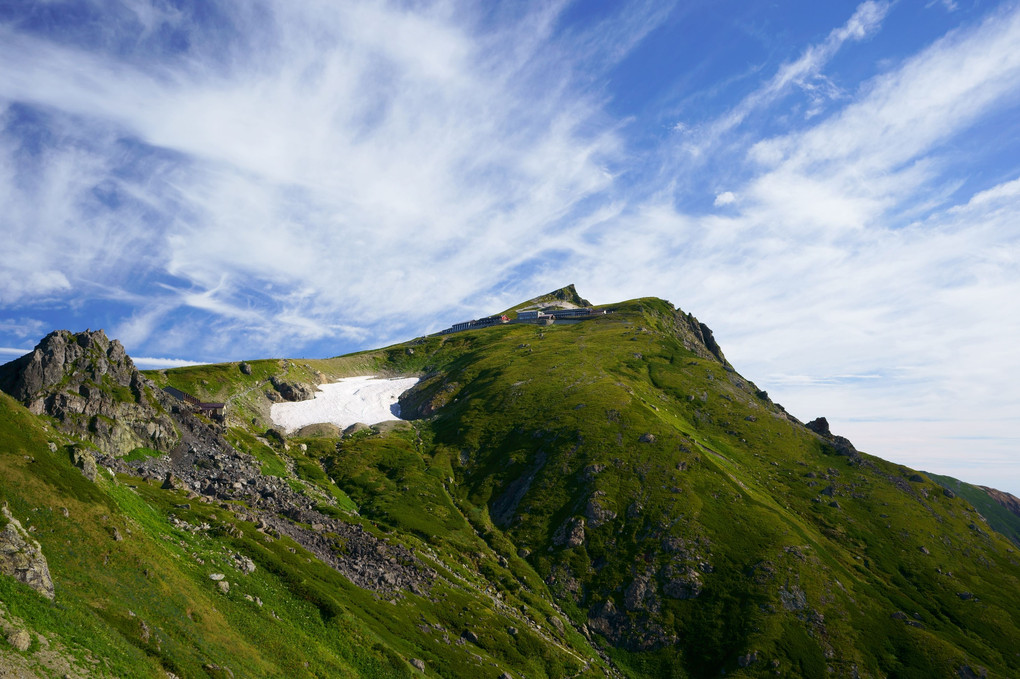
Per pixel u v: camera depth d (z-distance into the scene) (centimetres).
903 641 13650
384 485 18550
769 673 12488
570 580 15212
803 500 19488
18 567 5131
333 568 10981
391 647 8962
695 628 13700
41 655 4566
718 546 15650
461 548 15800
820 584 14762
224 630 6831
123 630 5550
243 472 14400
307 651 7569
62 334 13688
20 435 7150
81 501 6894
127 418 13288
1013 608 15800
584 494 17662
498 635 11575
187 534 8694
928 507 19975
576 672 11850
